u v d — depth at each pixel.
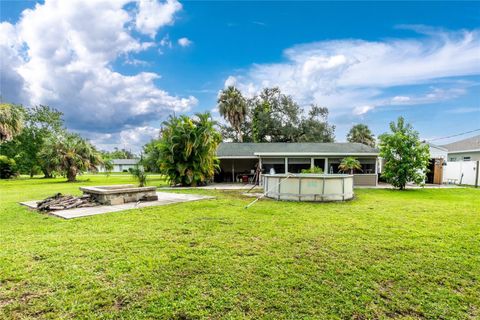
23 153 25.97
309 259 3.39
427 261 3.34
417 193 11.52
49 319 2.13
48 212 6.55
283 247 3.85
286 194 9.05
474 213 6.51
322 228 4.97
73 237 4.34
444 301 2.44
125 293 2.53
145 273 2.95
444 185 16.02
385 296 2.51
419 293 2.57
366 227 5.05
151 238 4.29
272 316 2.19
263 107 29.38
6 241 4.11
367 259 3.40
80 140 21.42
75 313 2.21
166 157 14.77
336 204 8.09
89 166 21.33
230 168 19.88
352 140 34.94
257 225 5.21
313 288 2.64
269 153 15.60
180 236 4.41
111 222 5.45
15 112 17.30
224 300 2.41
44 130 27.14
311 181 8.83
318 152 16.03
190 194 10.77
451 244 4.02
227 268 3.10
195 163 14.59
